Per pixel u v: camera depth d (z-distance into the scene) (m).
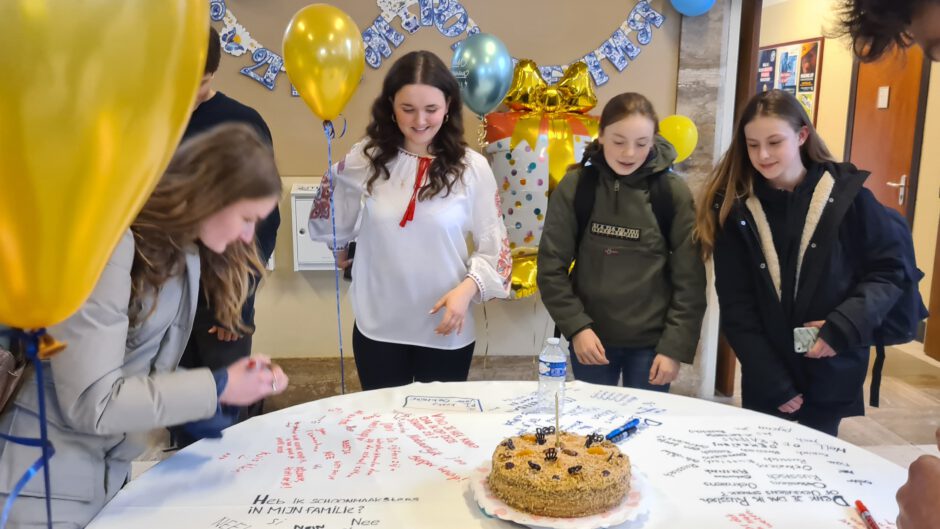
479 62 2.69
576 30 3.26
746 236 1.90
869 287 1.80
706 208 1.98
